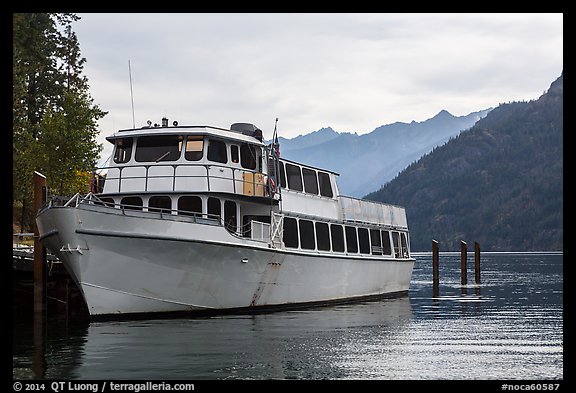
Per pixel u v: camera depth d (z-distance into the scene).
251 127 33.78
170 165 29.20
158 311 26.92
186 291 27.08
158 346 22.17
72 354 21.03
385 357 21.66
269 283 30.02
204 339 23.41
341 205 36.50
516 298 44.50
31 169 52.75
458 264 120.19
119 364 19.80
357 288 37.12
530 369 20.39
